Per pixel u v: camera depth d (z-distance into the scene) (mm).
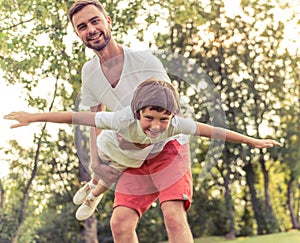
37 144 10945
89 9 3629
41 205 12320
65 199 13289
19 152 11156
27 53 8977
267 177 17047
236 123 15438
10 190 11641
